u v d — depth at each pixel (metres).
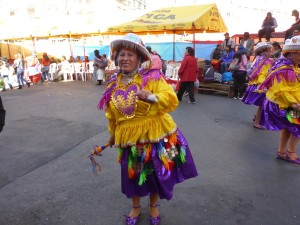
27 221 2.87
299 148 4.88
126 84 2.42
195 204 3.14
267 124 4.22
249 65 10.16
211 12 11.48
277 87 3.96
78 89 12.90
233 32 16.52
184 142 2.65
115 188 3.49
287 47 3.89
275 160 4.38
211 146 4.96
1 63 14.30
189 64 8.80
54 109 8.33
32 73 16.17
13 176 3.85
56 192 3.41
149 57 2.38
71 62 17.91
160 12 12.59
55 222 2.85
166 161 2.48
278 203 3.17
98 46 20.70
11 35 17.75
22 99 10.45
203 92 11.34
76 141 5.27
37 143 5.21
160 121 2.47
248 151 4.74
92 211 3.02
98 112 7.73
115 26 13.13
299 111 3.98
